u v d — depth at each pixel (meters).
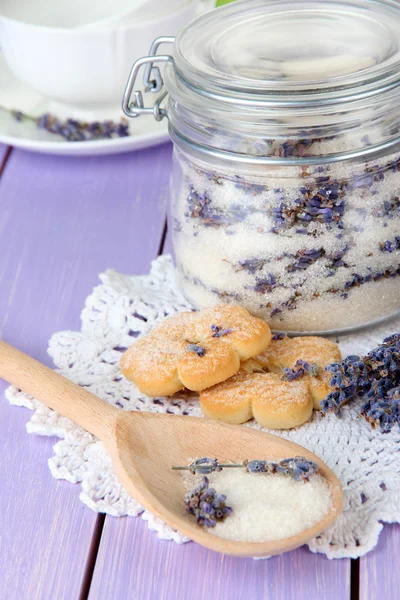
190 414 0.63
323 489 0.57
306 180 0.62
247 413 0.62
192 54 0.64
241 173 0.63
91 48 0.77
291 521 0.56
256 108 0.61
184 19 0.79
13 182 0.81
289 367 0.63
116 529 0.59
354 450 0.60
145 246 0.75
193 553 0.58
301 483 0.58
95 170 0.82
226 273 0.65
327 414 0.62
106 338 0.68
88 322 0.69
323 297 0.64
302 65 0.62
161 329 0.65
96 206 0.78
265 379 0.62
